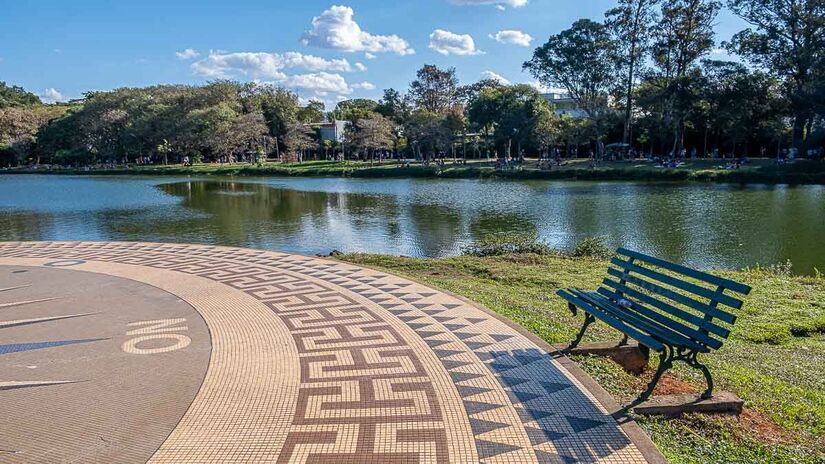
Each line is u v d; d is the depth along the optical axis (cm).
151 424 461
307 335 690
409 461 400
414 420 461
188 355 623
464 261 1306
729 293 959
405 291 918
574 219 2441
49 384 547
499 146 6862
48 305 855
